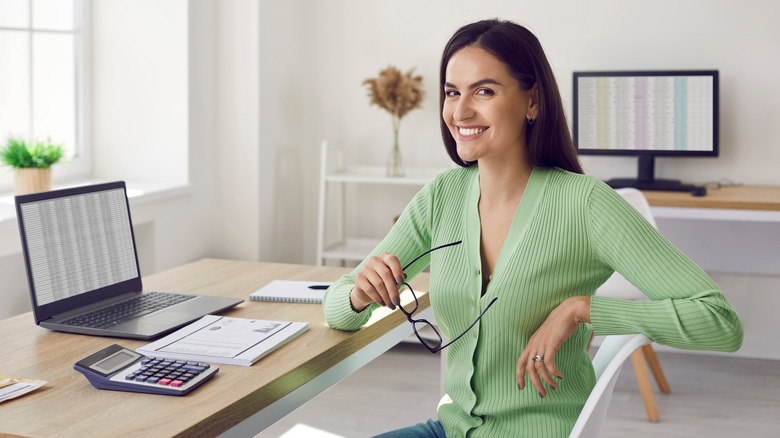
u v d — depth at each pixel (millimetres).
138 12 4000
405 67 4461
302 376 1650
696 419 3363
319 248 4273
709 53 4102
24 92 3635
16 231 3092
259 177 4250
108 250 2068
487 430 1639
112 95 4070
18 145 3266
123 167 4094
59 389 1506
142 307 2002
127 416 1382
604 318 1553
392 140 4523
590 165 4289
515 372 1639
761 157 4098
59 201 1938
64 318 1896
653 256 1562
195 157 4094
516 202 1688
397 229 1864
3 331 1854
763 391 3688
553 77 1661
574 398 1641
